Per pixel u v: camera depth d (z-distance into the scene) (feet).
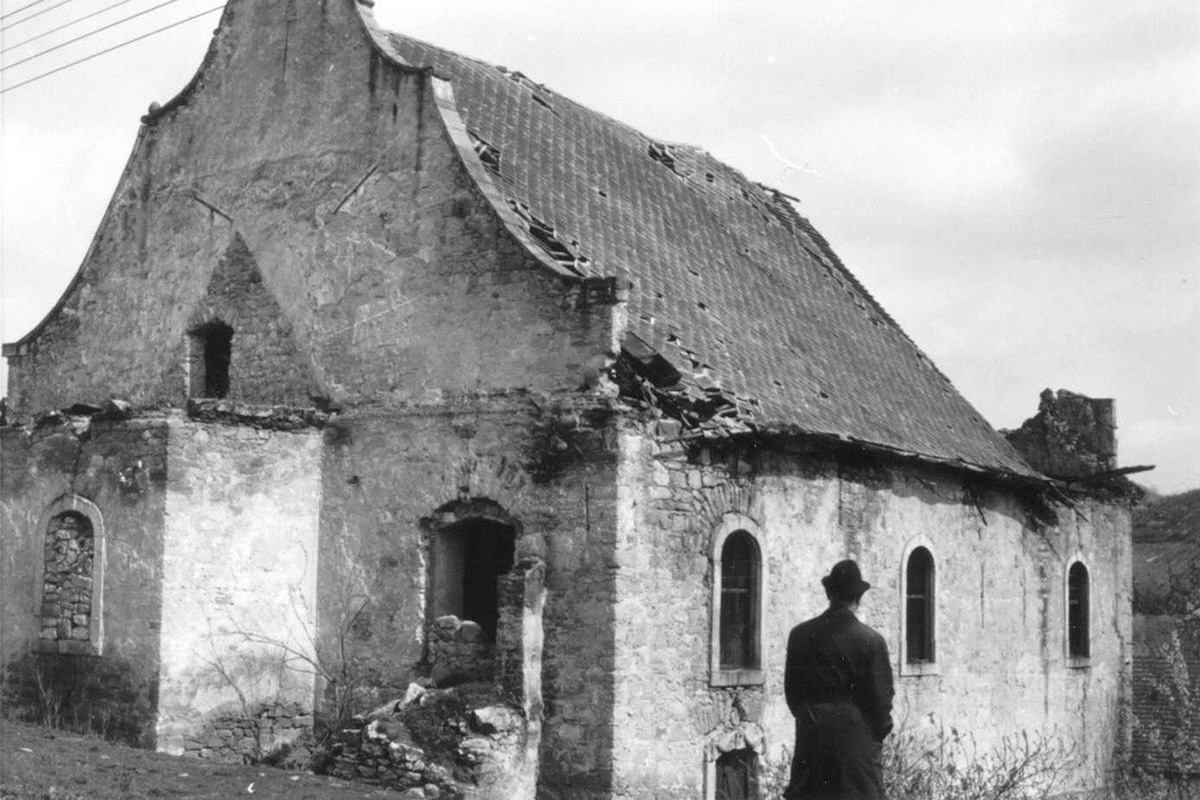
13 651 68.85
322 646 66.64
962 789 65.21
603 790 58.49
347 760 58.95
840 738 35.60
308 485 67.36
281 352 70.18
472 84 78.89
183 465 64.08
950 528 80.64
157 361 75.10
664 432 61.57
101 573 65.62
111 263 77.77
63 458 67.87
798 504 68.54
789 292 86.99
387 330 66.74
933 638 78.38
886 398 82.33
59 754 57.36
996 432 94.79
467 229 64.80
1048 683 89.66
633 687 59.52
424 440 64.90
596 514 59.82
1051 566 91.15
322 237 69.46
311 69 70.95
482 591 65.26
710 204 90.38
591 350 61.00
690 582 62.44
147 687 63.05
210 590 64.34
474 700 59.62
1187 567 113.91
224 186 73.46
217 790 53.31
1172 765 72.74
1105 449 99.40
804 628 36.83
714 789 63.21
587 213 73.77
